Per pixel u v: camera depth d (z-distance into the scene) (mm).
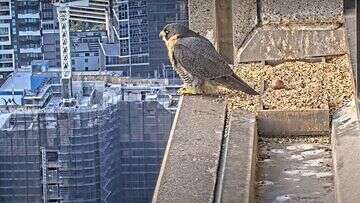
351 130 5449
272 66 6723
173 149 5211
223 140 5391
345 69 6488
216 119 5715
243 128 5562
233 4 6949
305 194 5008
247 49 6852
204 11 6984
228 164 4992
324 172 5254
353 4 6680
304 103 5945
